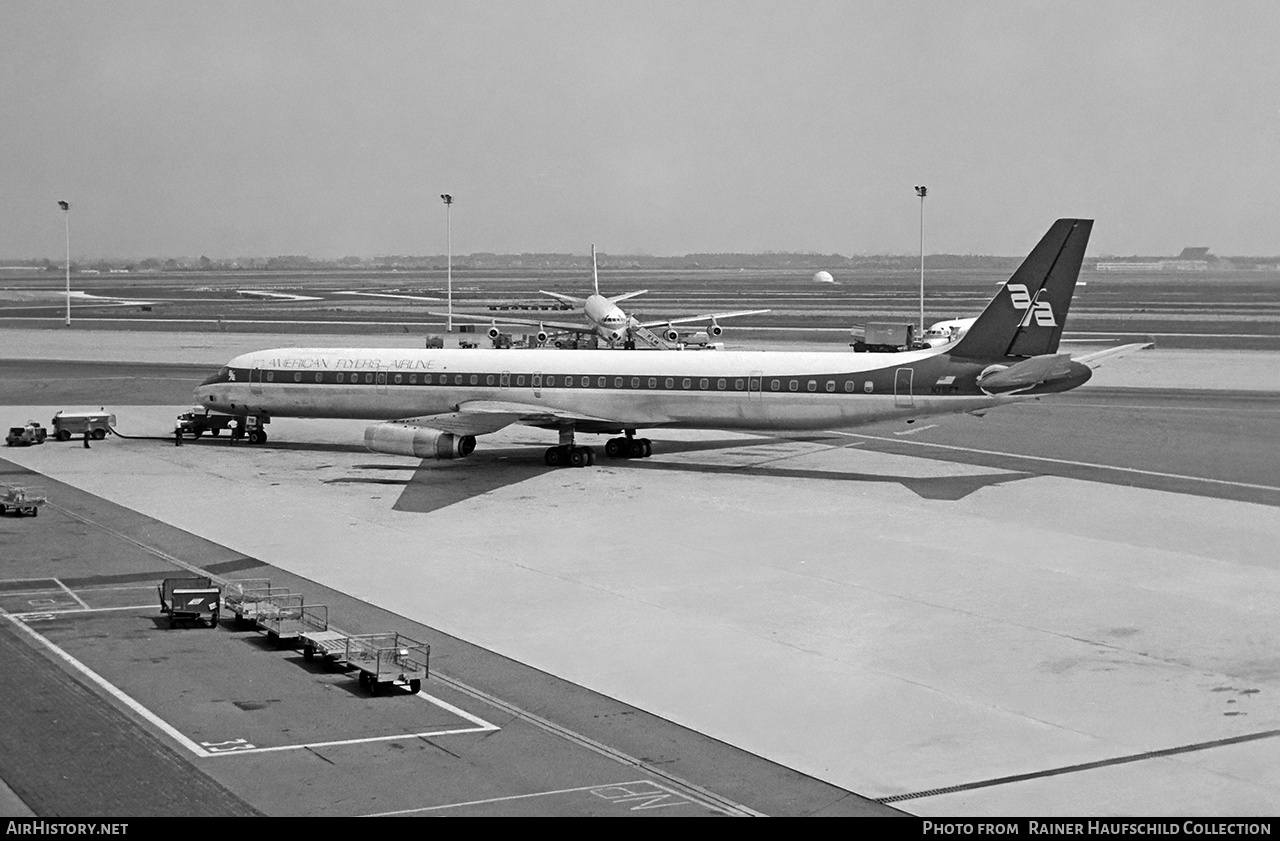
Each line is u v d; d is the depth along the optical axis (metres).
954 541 51.69
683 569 47.25
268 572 46.56
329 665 36.50
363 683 34.41
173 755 29.48
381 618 40.78
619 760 29.56
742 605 42.56
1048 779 28.42
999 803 27.14
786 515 56.72
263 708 32.75
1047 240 59.78
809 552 49.84
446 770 28.84
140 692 33.81
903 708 33.03
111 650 37.47
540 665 36.38
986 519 55.81
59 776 28.16
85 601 42.75
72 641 38.28
